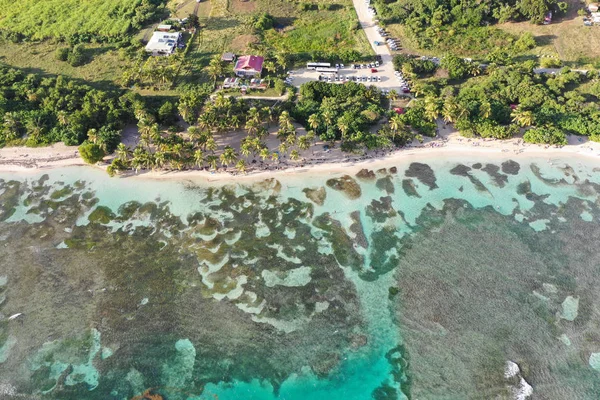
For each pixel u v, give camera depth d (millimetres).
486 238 102000
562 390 77250
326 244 101688
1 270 97812
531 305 89312
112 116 128250
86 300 92125
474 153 123062
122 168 119375
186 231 105312
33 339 85875
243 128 131125
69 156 125188
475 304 89812
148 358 83062
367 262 98000
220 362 82438
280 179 117250
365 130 126062
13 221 108500
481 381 78812
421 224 105562
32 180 118812
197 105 131375
